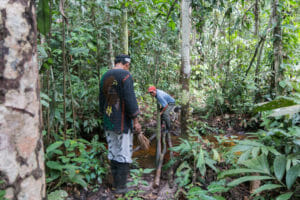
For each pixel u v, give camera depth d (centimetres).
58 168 181
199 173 215
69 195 188
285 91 293
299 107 157
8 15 72
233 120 409
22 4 75
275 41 309
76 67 336
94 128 337
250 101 397
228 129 390
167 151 291
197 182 202
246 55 462
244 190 189
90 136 329
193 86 568
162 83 513
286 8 354
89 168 221
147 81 498
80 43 259
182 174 208
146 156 281
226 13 343
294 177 147
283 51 355
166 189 200
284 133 198
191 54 570
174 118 389
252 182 186
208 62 558
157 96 305
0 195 69
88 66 315
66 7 238
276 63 308
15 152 76
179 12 327
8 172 74
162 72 526
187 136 273
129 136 198
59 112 256
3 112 72
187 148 223
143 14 346
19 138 76
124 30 319
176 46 588
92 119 314
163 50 460
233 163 214
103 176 216
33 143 81
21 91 76
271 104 170
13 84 74
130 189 204
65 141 208
